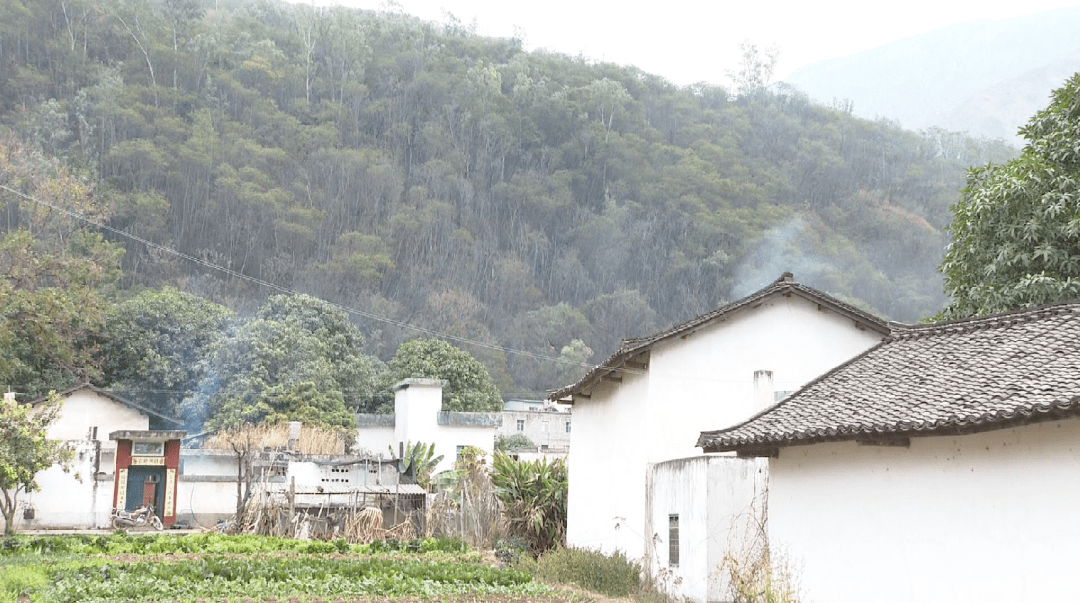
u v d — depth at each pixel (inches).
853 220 4618.6
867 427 549.6
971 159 5531.5
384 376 2662.4
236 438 1956.2
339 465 1683.1
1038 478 477.1
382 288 3858.3
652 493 963.3
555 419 2741.1
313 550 1173.1
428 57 5221.5
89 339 2361.0
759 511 775.7
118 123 3833.7
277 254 3772.1
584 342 3865.7
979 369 574.9
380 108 4736.7
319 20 5182.1
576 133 4936.0
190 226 3705.7
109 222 3452.3
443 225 4232.3
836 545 607.5
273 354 2305.6
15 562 930.7
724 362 1017.5
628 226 4426.7
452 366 2647.6
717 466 808.9
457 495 1493.6
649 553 956.6
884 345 717.9
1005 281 933.2
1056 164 958.4
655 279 4244.6
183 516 1770.4
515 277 4173.2
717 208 4510.3
